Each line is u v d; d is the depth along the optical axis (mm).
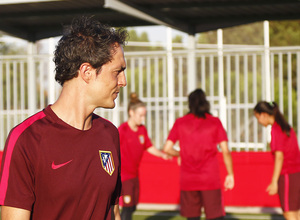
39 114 2275
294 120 22781
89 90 2258
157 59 10523
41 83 10930
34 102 11109
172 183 10039
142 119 6820
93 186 2262
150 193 10133
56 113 2281
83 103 2277
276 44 27125
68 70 2232
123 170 6734
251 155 9672
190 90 10500
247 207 9672
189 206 6211
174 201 10023
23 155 2121
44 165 2162
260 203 9625
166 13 10484
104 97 2279
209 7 9883
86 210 2260
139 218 9023
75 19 2289
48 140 2191
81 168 2230
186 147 6184
